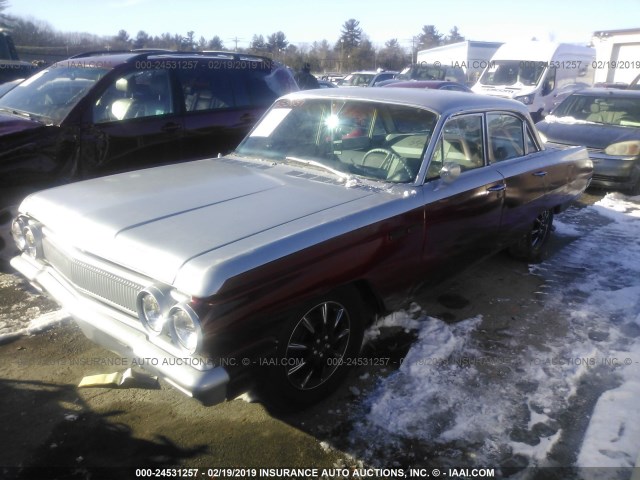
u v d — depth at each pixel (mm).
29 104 5293
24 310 4062
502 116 4418
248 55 6562
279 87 6664
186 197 3195
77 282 2916
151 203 3094
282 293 2648
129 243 2660
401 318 4098
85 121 4945
